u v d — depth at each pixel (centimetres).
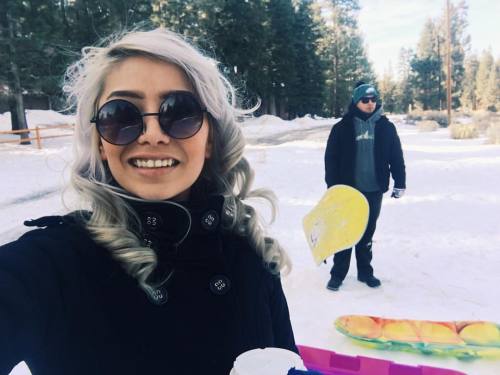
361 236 341
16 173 1019
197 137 90
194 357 83
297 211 653
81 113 94
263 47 3456
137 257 79
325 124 3816
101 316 77
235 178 118
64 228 85
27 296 71
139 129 85
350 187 350
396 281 391
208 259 90
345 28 5881
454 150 1488
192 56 92
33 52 1669
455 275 404
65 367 74
